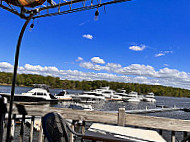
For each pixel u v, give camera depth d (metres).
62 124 2.11
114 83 137.38
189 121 2.51
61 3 2.67
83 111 2.79
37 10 2.56
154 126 2.55
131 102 57.09
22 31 2.21
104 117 2.73
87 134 2.14
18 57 2.23
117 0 2.38
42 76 122.56
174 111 37.00
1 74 112.94
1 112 2.71
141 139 2.10
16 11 2.50
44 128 1.95
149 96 71.50
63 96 41.75
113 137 2.07
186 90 196.12
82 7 2.58
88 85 134.00
